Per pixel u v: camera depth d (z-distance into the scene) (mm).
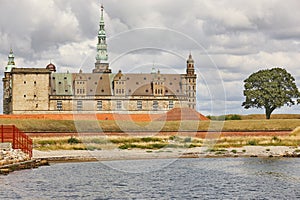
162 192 41312
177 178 48781
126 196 39594
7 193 39812
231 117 126562
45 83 171375
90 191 41469
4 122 93562
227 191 41750
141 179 48219
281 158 67438
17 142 62469
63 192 40750
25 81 170250
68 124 96500
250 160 64938
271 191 41625
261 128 95188
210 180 47500
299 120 101562
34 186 43094
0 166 52219
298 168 56250
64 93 173625
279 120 101812
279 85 137500
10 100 182625
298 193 40781
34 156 65750
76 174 50969
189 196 39719
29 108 170125
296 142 82812
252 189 42594
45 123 94562
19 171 52438
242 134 87312
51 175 49688
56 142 75812
